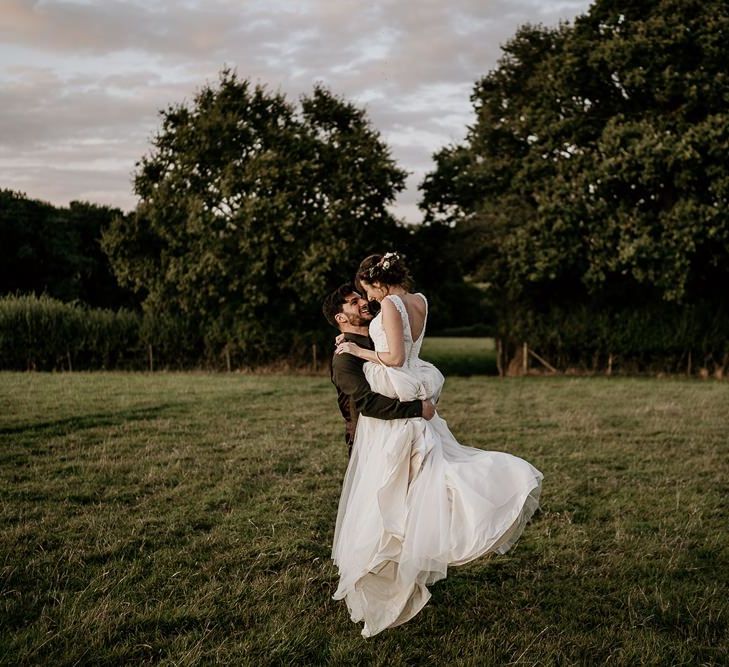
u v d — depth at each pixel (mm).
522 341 21625
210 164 22828
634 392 14594
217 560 4574
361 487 3715
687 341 19969
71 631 3533
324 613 3863
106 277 37312
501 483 3453
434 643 3557
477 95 24016
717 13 19094
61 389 13750
